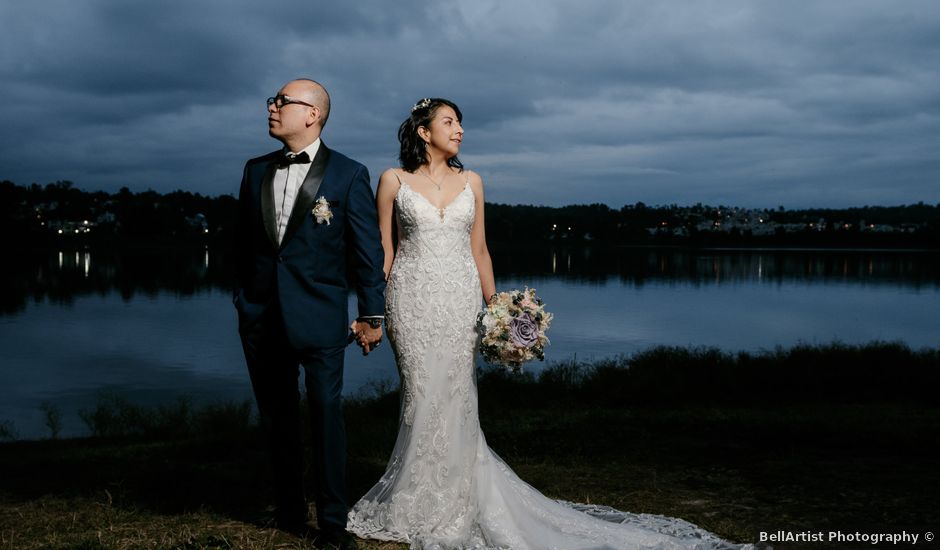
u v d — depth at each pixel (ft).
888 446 18.65
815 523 12.34
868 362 44.91
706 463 16.87
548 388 35.65
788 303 234.99
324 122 11.41
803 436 20.07
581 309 207.31
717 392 36.24
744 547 11.14
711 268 533.96
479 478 11.77
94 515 12.72
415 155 12.37
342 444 11.17
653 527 11.94
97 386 88.02
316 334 10.95
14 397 80.48
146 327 173.17
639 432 21.03
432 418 11.73
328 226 11.08
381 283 11.25
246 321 11.43
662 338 131.54
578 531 11.59
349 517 12.09
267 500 13.79
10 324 182.50
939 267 563.89
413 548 11.22
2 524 12.25
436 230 12.01
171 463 17.88
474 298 12.19
